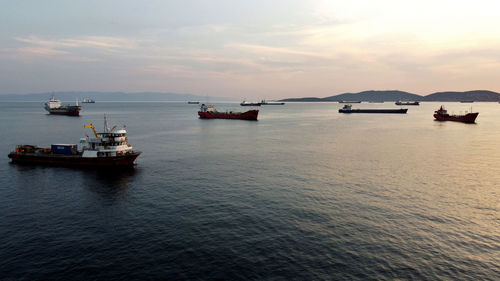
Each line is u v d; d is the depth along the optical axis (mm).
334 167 73062
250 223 39781
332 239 35469
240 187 56094
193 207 45844
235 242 34594
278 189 54812
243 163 77688
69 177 64375
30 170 70562
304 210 44438
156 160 81438
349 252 32594
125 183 59562
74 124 185375
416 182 59844
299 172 67875
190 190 54562
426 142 116375
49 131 145375
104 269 29375
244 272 28797
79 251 32719
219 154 90438
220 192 53219
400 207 45969
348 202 47969
